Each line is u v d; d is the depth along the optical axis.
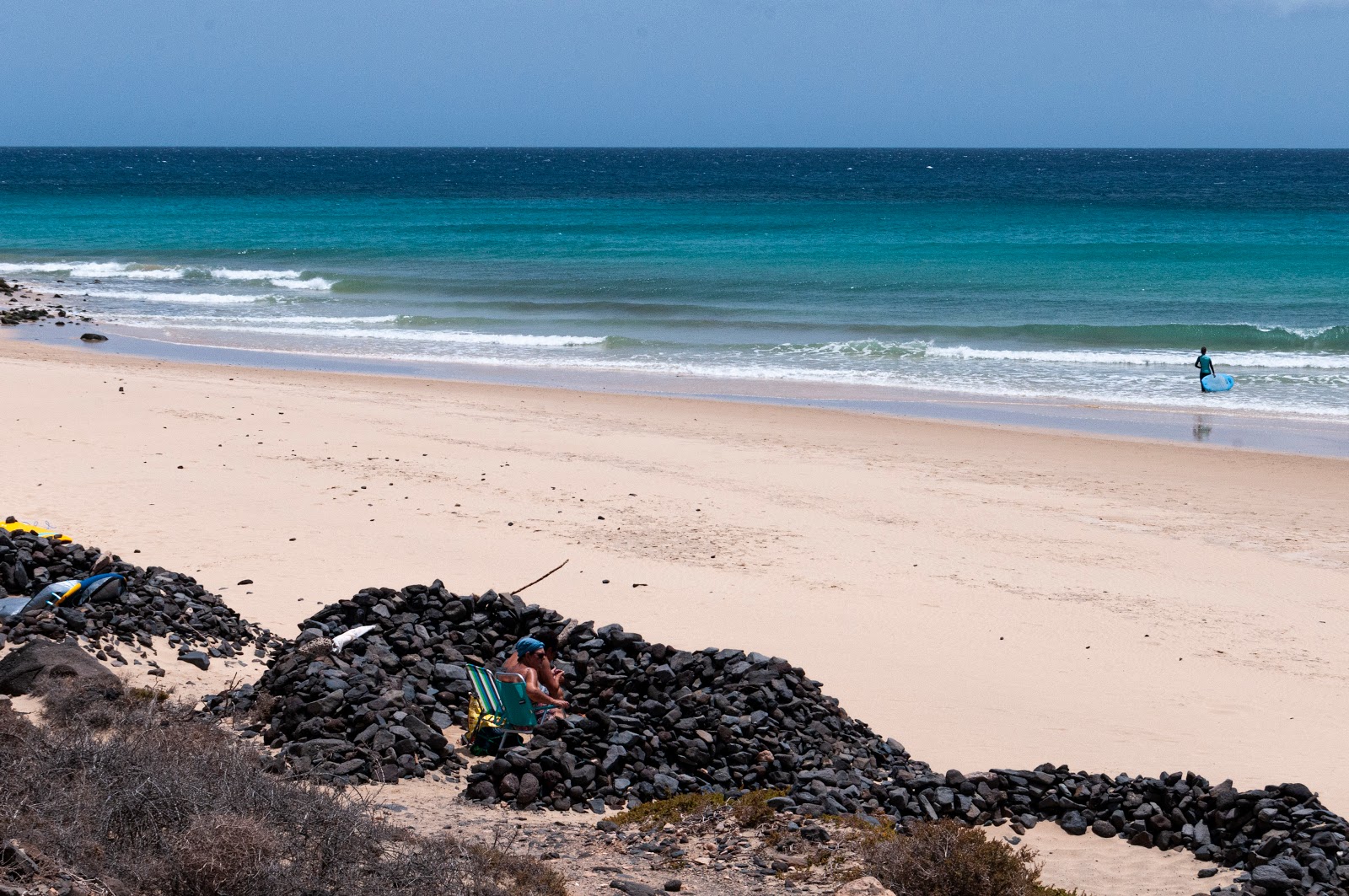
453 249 68.25
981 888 7.64
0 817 6.08
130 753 7.36
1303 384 33.72
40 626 10.97
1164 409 30.64
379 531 18.31
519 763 9.12
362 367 36.31
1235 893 8.01
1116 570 17.77
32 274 57.78
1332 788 10.55
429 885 6.63
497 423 27.17
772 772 9.71
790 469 23.62
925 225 83.50
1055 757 11.30
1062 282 53.62
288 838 6.87
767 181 171.50
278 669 10.72
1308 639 15.05
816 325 44.06
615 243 71.19
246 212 97.12
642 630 14.44
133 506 18.91
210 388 29.91
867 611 15.59
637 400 30.95
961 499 21.69
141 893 5.99
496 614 12.78
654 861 7.96
